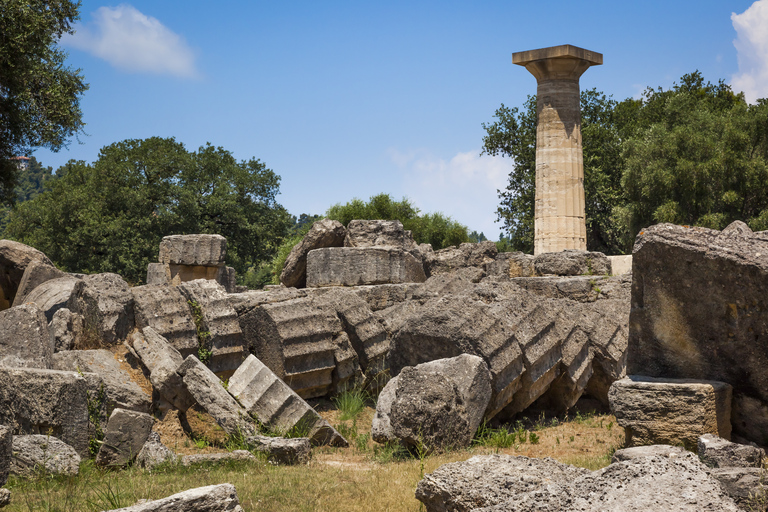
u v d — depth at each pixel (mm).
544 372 9094
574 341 9797
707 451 5234
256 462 6820
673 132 30719
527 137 38812
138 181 42906
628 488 3613
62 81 20781
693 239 6625
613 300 11383
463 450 7363
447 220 48344
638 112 40750
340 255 15281
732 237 6633
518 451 7449
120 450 7047
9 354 8469
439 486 4586
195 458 6883
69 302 10047
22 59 18906
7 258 15461
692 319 6715
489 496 4352
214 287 10250
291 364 9938
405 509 5129
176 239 17344
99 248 41688
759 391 6422
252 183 46125
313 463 7059
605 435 8164
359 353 10898
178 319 9641
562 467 4680
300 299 10523
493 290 9695
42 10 19500
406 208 46031
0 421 7098
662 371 7031
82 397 7094
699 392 6266
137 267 39062
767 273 6078
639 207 31016
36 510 5180
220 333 9805
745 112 30969
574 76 23062
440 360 8102
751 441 6555
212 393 7984
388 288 13961
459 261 18125
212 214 44938
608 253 40906
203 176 45094
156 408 8492
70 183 47406
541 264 17062
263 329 10070
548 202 22938
